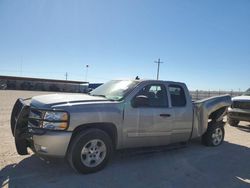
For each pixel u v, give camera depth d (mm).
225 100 7852
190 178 5203
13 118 5707
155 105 6148
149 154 6656
